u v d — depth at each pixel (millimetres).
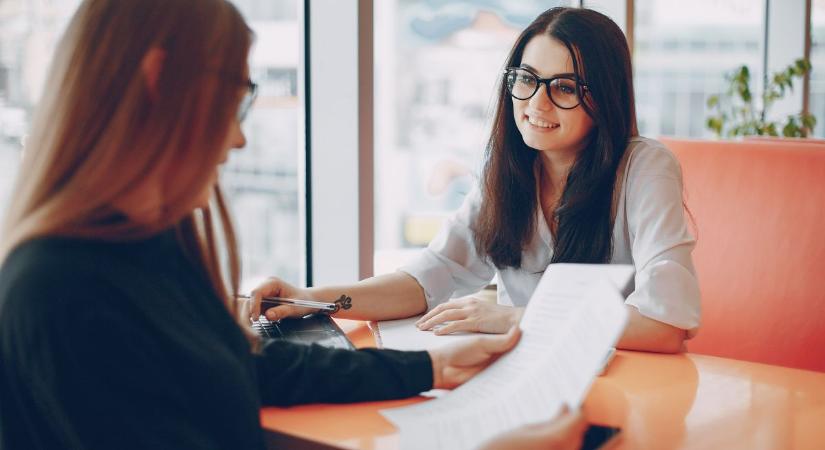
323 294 1414
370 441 876
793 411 972
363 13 1974
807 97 3984
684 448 857
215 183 959
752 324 1710
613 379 1099
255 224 2348
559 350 906
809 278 1649
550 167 1583
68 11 1614
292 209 2184
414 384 1015
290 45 2053
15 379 707
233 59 790
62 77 763
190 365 770
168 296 800
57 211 732
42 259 707
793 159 1694
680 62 3941
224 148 800
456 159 6102
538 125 1463
